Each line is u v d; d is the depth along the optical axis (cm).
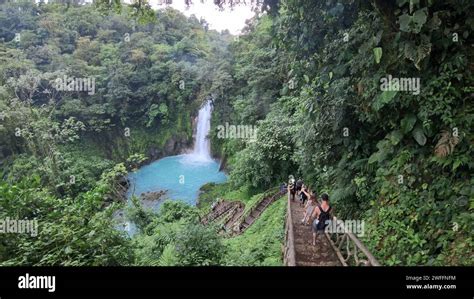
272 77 2286
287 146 1809
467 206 509
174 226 1268
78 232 605
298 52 848
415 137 602
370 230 641
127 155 3475
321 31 790
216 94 3341
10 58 2478
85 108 3147
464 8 568
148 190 2828
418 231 558
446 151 539
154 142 3666
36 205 687
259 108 2419
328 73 800
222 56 3528
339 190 777
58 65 3019
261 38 2570
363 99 713
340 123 793
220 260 683
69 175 2067
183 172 3231
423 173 597
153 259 879
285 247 730
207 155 3591
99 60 3506
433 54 598
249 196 2117
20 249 586
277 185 1941
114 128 3500
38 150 2073
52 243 596
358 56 700
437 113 568
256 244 963
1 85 2255
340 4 710
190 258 659
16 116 2039
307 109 910
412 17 557
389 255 568
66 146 2975
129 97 3484
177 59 4159
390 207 621
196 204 2497
